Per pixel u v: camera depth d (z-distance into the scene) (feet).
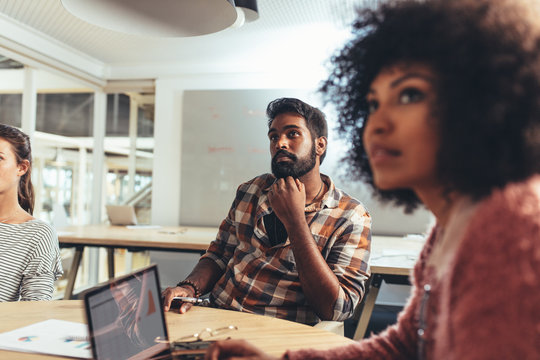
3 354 2.53
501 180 1.21
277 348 2.73
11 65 11.53
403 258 7.43
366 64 1.59
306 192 4.42
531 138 1.19
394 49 1.39
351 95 2.04
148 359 2.37
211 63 14.20
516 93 1.19
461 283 1.13
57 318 3.30
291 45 12.50
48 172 12.90
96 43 12.49
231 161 13.88
